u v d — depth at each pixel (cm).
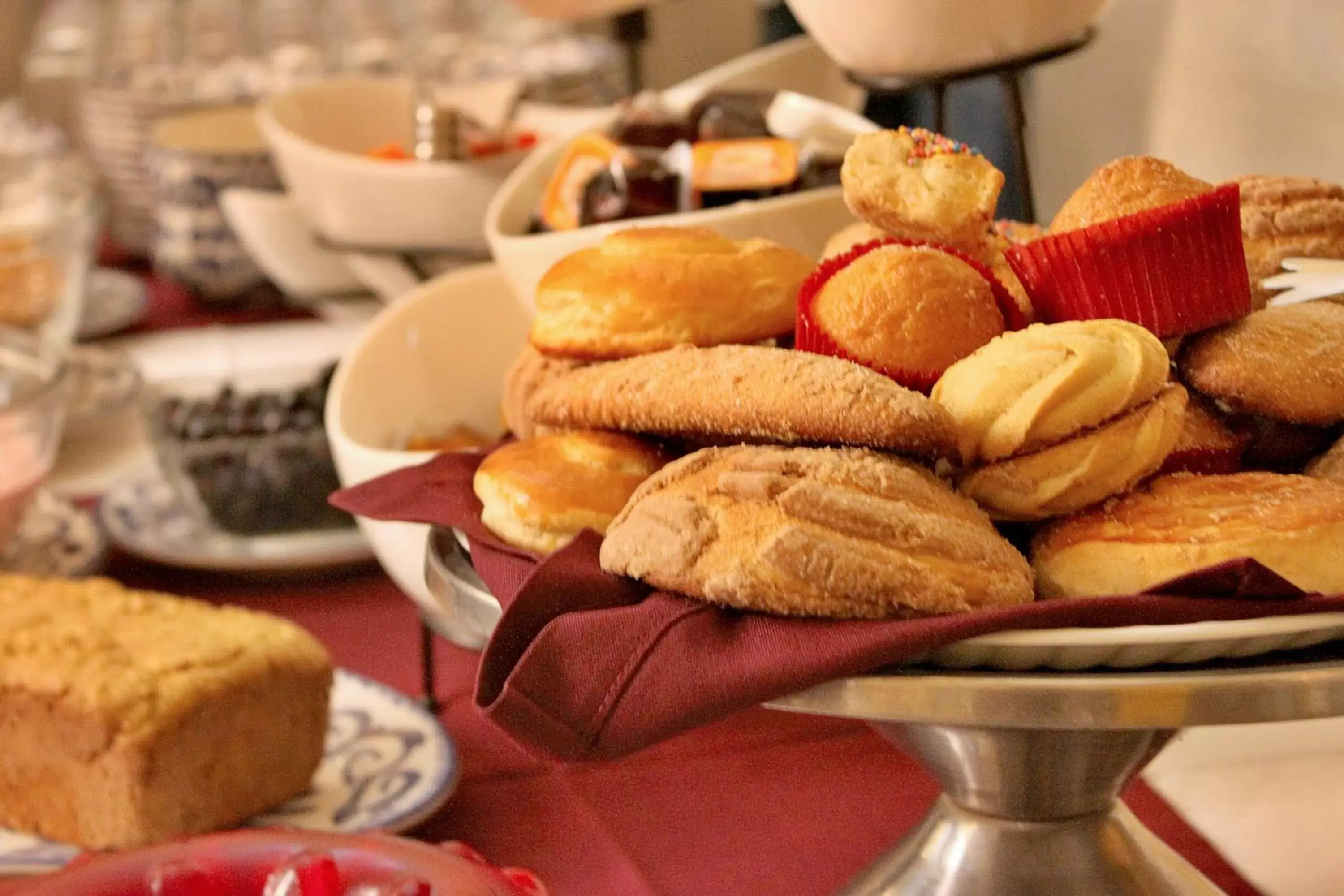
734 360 93
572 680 89
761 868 107
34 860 110
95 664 113
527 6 154
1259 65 125
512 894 90
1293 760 111
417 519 100
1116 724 84
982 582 88
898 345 94
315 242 193
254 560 138
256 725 113
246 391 149
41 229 192
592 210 126
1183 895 97
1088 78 140
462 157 168
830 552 88
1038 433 91
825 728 118
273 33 271
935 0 112
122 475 172
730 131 130
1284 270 99
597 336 100
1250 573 86
